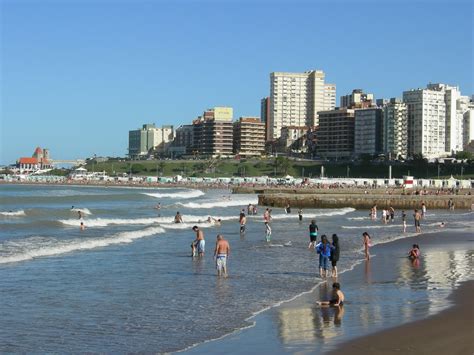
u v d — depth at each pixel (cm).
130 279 3108
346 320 2192
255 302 2559
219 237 3278
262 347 1844
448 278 3222
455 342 1853
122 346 1883
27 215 7975
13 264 3503
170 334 2023
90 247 4472
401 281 3119
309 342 1888
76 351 1828
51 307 2412
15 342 1914
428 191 14625
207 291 2808
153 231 5825
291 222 7719
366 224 7538
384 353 1747
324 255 3259
